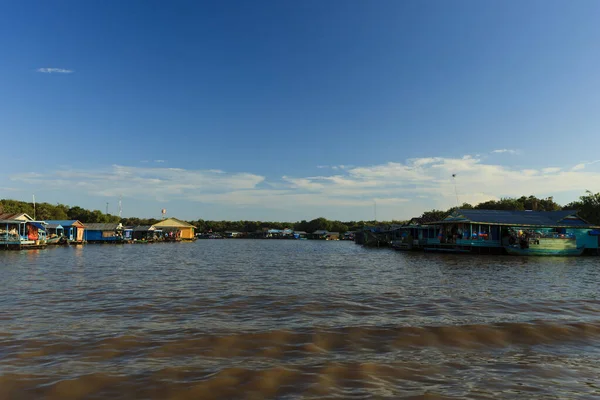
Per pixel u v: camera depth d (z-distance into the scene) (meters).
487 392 6.80
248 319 11.81
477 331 10.36
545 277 23.20
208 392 6.64
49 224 69.31
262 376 7.30
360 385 6.98
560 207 80.88
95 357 8.34
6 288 17.67
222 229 168.88
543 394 6.76
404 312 12.86
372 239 77.25
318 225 160.25
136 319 11.77
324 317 12.12
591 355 8.82
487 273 25.41
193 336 9.91
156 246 72.12
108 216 115.62
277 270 27.22
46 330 10.43
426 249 49.53
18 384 6.88
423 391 6.78
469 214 47.44
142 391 6.67
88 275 23.09
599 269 28.58
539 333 10.27
